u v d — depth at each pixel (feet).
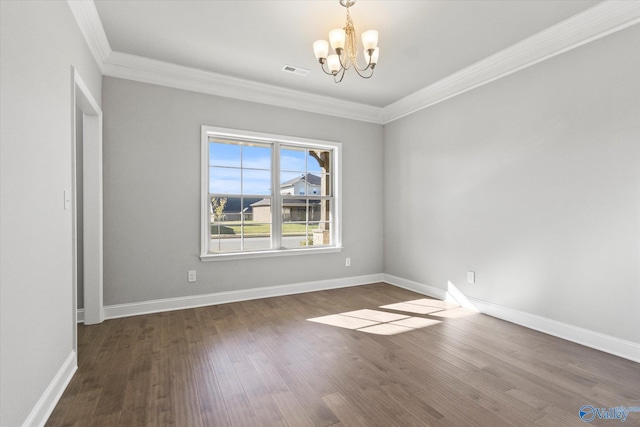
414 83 12.90
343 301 12.71
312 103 14.21
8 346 4.36
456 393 6.30
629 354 7.68
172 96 11.56
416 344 8.61
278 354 8.00
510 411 5.74
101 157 10.19
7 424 4.32
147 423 5.40
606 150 8.09
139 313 11.03
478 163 11.42
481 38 9.56
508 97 10.40
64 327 6.56
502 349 8.30
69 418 5.51
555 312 9.18
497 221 10.78
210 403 5.96
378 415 5.62
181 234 11.70
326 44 7.87
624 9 7.66
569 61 8.81
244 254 12.73
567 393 6.30
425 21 8.69
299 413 5.67
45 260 5.61
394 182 15.57
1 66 4.23
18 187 4.67
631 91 7.67
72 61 7.20
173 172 11.56
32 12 5.13
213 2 7.89
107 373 7.04
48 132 5.77
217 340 8.86
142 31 9.18
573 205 8.76
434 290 13.29
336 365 7.44
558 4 7.92
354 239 15.53
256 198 13.46
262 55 10.62
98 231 10.09
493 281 10.93
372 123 16.02
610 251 8.05
